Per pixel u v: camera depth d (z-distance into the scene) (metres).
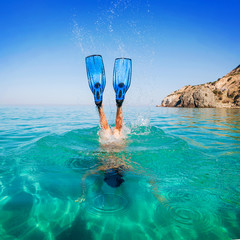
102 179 2.47
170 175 2.57
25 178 2.49
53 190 2.19
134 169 2.73
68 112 14.59
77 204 1.92
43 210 1.82
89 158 3.14
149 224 1.63
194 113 14.24
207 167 2.82
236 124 7.67
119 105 3.88
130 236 1.50
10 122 8.15
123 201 1.97
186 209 1.84
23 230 1.57
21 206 1.88
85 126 6.82
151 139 4.27
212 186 2.29
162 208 1.85
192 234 1.52
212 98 27.44
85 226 1.61
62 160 3.10
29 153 3.40
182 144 3.88
